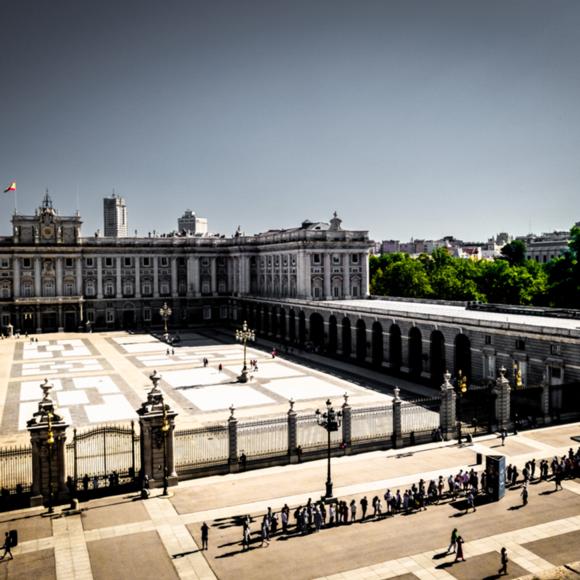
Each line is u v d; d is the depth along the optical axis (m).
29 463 45.78
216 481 42.88
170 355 98.88
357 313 91.06
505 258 163.38
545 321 69.00
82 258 137.88
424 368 77.81
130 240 141.62
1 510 38.25
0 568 31.22
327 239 117.94
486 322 66.56
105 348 107.62
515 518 36.66
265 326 127.81
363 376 79.44
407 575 30.31
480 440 51.09
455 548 32.66
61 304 134.12
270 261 132.88
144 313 144.25
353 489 41.16
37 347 109.31
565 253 99.00
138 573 30.73
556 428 54.28
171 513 37.72
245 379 76.12
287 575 30.47
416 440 50.91
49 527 35.81
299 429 53.25
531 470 43.50
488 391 55.28
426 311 85.81
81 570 31.03
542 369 60.53
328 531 35.31
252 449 48.12
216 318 150.12
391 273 135.25
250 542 33.88
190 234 161.88
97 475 41.38
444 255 145.50
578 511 37.56
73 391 71.38
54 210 135.75
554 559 31.66
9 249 131.50
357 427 53.84
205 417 59.34
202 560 32.03
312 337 109.69
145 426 41.34
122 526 35.94
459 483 40.72
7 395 69.69
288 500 39.59
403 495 38.91
